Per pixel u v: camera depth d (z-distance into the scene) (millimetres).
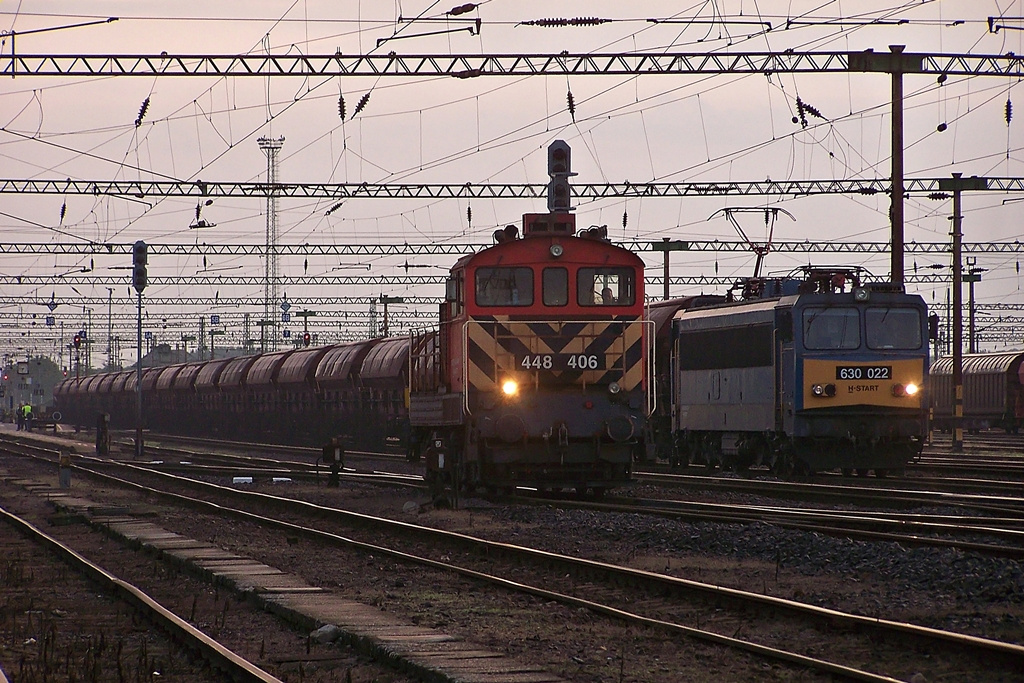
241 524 75062
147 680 33344
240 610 44156
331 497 92875
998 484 87312
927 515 67938
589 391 80125
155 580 52375
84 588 50094
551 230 81688
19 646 38062
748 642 35625
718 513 70938
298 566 55281
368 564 55781
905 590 45781
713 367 110250
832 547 53656
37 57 101000
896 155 114125
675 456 118625
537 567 52844
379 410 166000
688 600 43875
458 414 80250
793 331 96125
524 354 79125
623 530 63781
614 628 39312
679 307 120812
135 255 153500
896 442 97625
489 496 84250
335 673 34062
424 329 97438
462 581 49656
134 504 90500
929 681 31875
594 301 80500
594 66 103812
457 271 82250
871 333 96938
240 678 32719
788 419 97000
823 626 38188
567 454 79625
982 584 44781
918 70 111250
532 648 36281
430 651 34656
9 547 65062
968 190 147875
